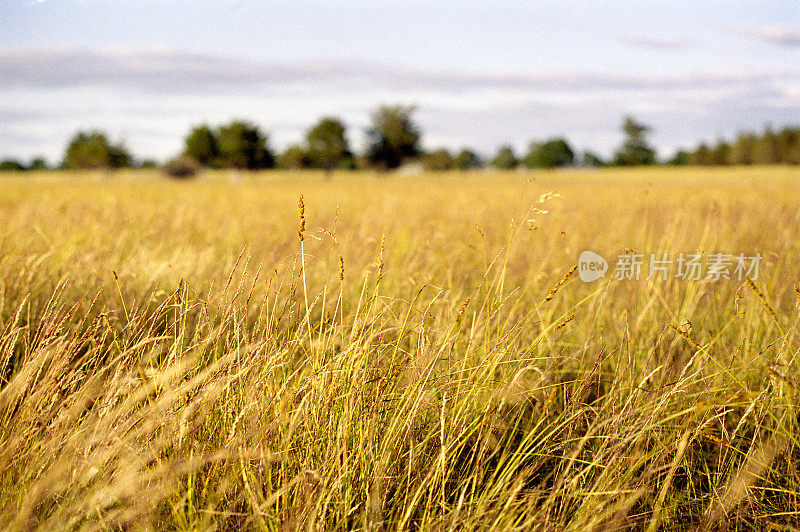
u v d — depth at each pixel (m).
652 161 96.56
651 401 2.60
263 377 2.32
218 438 2.24
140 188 21.41
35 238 5.54
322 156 61.12
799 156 73.88
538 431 2.81
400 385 2.70
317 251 5.08
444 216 8.20
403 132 62.44
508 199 12.36
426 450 2.51
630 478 2.39
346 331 2.95
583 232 6.90
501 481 2.25
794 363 3.04
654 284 4.20
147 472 2.01
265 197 15.63
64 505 1.96
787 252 5.03
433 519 2.14
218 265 4.71
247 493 2.04
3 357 2.67
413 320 3.01
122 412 2.15
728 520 2.34
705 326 3.66
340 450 2.12
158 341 2.83
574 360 3.41
